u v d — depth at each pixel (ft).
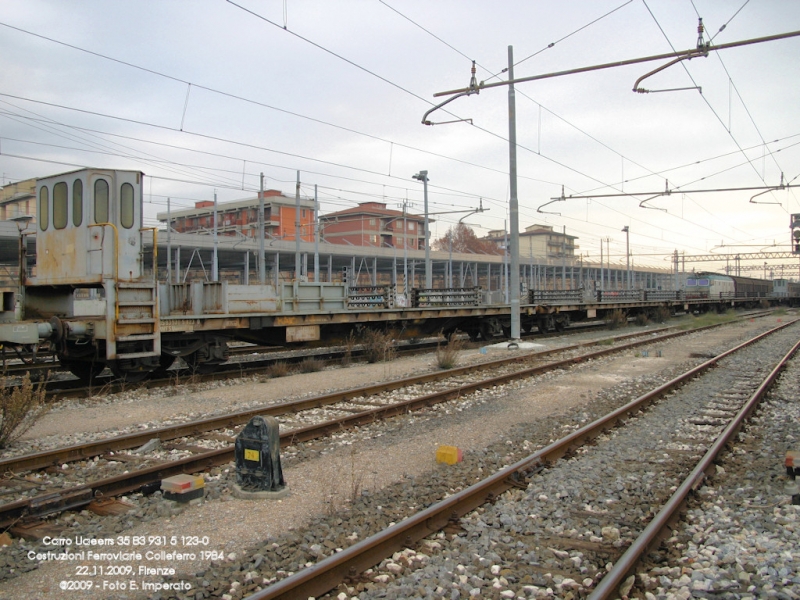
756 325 117.29
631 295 125.49
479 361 54.54
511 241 68.28
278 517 17.71
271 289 50.37
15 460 21.76
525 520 17.31
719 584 13.38
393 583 13.57
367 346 56.70
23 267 41.34
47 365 42.09
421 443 26.20
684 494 18.47
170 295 51.62
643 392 39.11
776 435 27.63
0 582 14.05
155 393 38.22
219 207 267.18
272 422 19.93
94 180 37.93
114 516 17.81
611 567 14.32
